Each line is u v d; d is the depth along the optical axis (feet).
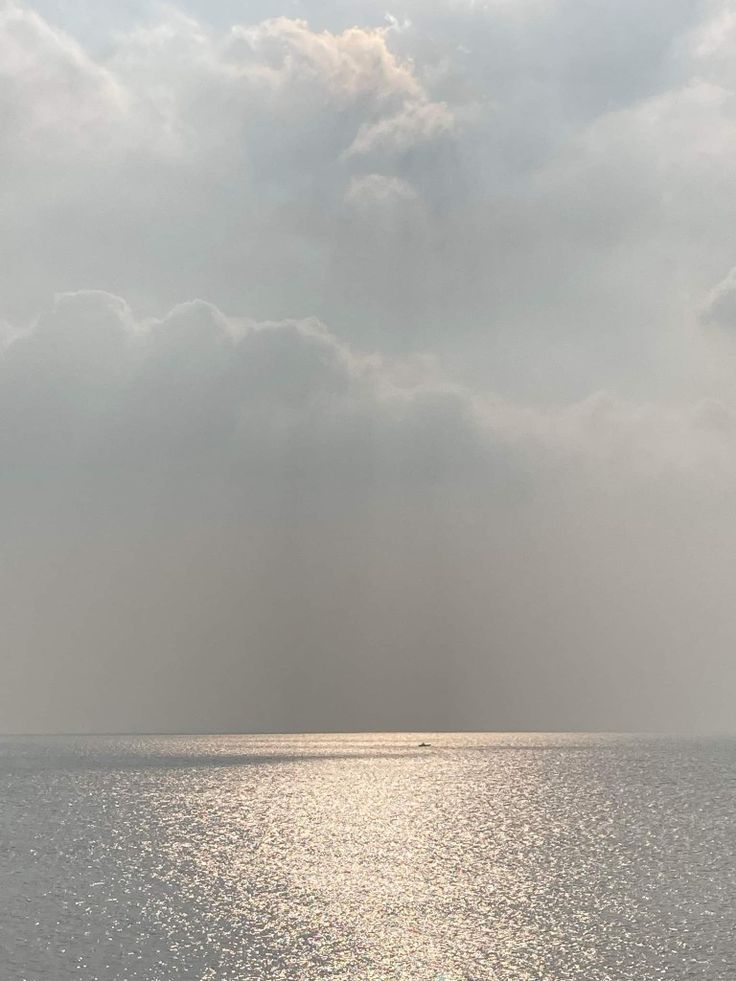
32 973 173.58
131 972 174.29
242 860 292.40
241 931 203.21
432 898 235.40
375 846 322.55
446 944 193.16
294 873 270.26
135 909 222.48
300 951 188.24
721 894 238.89
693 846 320.09
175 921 211.41
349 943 193.88
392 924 209.15
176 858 295.28
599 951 187.93
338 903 229.86
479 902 230.68
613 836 344.90
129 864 283.59
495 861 291.17
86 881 255.70
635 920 212.02
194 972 174.60
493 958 183.52
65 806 438.40
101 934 199.93
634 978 171.73
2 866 278.67
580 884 252.62
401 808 438.81
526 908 224.12
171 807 436.76
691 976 172.45
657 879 259.19
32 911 219.61
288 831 359.87
